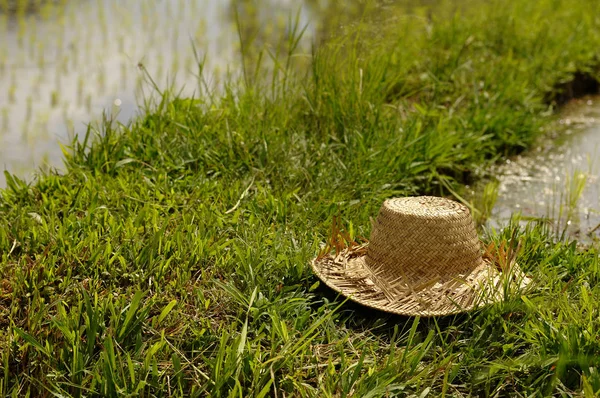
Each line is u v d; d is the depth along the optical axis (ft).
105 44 12.62
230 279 6.00
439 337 5.67
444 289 5.73
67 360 5.26
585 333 5.43
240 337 5.29
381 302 5.69
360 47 8.84
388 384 5.19
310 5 13.65
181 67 11.63
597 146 9.23
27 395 5.09
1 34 12.76
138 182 7.27
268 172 7.50
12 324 5.50
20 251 6.30
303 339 5.39
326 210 7.04
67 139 9.25
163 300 5.83
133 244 6.26
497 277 5.93
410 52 10.32
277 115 8.35
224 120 8.13
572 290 6.10
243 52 8.83
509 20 12.11
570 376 5.29
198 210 6.82
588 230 7.41
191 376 5.29
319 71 8.54
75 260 6.10
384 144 8.13
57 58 11.84
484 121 9.05
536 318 5.70
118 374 5.16
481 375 5.34
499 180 8.45
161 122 8.14
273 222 6.86
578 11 13.20
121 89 10.68
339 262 6.08
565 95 10.89
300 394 5.22
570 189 7.84
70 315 5.55
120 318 5.54
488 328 5.67
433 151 8.18
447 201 6.01
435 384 5.35
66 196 6.99
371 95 8.73
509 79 10.13
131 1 15.64
